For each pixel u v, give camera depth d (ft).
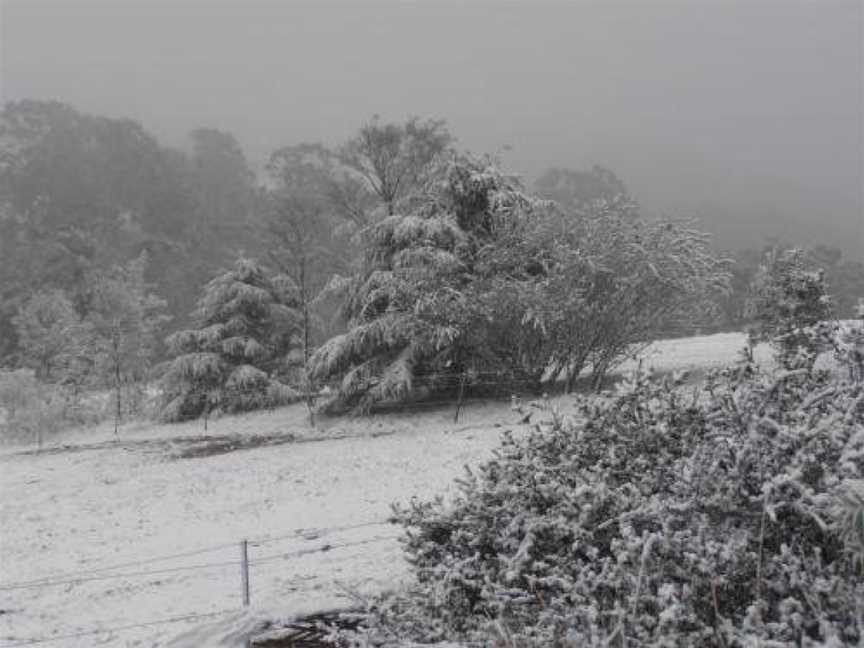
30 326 130.82
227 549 37.50
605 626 15.37
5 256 228.22
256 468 56.39
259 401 87.71
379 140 85.61
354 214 90.43
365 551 33.78
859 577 14.29
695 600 14.76
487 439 56.24
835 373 19.77
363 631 18.17
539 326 65.67
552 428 21.59
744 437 16.57
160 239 285.64
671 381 20.63
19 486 59.11
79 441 83.25
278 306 98.27
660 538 14.73
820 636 13.74
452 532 20.27
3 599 32.73
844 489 13.87
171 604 30.04
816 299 52.11
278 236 102.94
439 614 18.31
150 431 84.07
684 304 70.95
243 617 23.27
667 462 18.54
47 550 40.81
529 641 15.42
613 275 67.56
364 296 76.95
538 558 18.26
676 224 71.15
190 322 212.02
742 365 19.15
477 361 71.61
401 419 70.13
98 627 28.40
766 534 15.47
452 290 68.18
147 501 49.96
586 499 17.84
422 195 78.59
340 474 51.44
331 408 77.82
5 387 90.58
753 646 12.92
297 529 40.04
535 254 72.69
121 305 106.52
